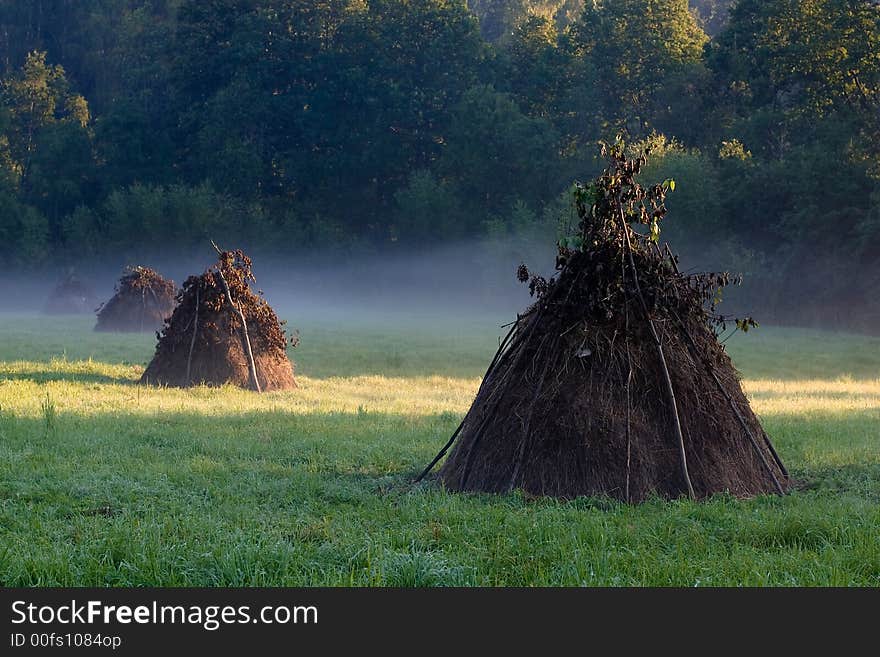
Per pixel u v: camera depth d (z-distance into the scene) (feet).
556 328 62.75
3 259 500.33
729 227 370.12
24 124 578.25
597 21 508.53
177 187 505.66
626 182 64.03
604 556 45.32
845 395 138.10
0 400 101.30
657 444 59.88
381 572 42.91
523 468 59.88
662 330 62.75
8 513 52.54
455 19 529.86
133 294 248.93
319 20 555.28
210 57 559.38
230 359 121.49
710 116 456.04
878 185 325.21
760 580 42.93
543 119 474.49
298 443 77.36
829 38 388.16
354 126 526.16
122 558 45.50
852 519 52.19
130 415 91.66
